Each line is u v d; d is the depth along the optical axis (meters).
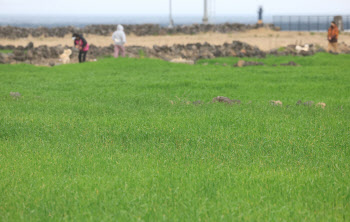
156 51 114.75
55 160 24.45
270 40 162.38
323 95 52.44
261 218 16.86
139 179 21.09
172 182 20.64
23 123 33.22
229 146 27.70
